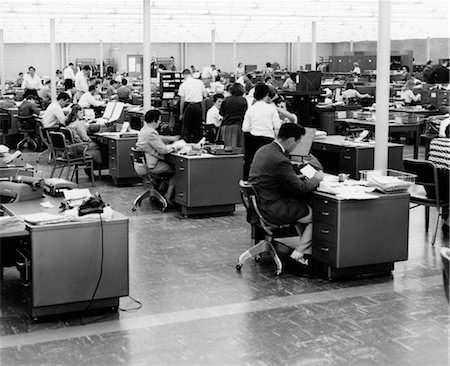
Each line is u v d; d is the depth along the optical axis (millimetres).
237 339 4629
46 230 4820
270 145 6035
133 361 4277
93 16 19250
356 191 5867
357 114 12570
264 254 6781
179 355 4367
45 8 16844
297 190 5848
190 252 6887
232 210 8727
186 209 8484
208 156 8430
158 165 8711
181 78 15891
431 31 27281
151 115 8664
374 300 5426
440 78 17734
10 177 6254
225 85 21062
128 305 5309
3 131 15828
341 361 4262
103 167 11469
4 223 4812
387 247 5938
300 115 13344
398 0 16141
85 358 4316
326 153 9594
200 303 5367
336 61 28344
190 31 27781
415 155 12688
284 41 34750
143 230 7809
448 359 4266
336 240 5738
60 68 33438
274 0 16078
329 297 5504
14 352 4406
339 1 16312
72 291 4961
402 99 17547
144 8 12609
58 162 10602
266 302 5387
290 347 4488
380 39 6973
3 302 5383
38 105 17797
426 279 5977
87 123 11656
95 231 4977
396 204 5914
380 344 4527
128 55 33875
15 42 32125
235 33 29094
